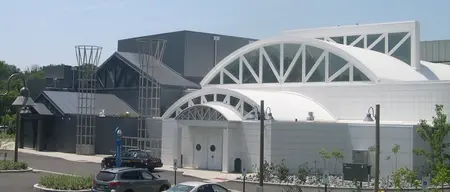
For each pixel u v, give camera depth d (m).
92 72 62.84
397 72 51.47
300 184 37.19
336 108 50.75
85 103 64.00
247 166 44.22
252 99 46.41
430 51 80.12
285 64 54.72
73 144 62.16
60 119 63.25
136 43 77.06
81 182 33.00
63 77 81.31
